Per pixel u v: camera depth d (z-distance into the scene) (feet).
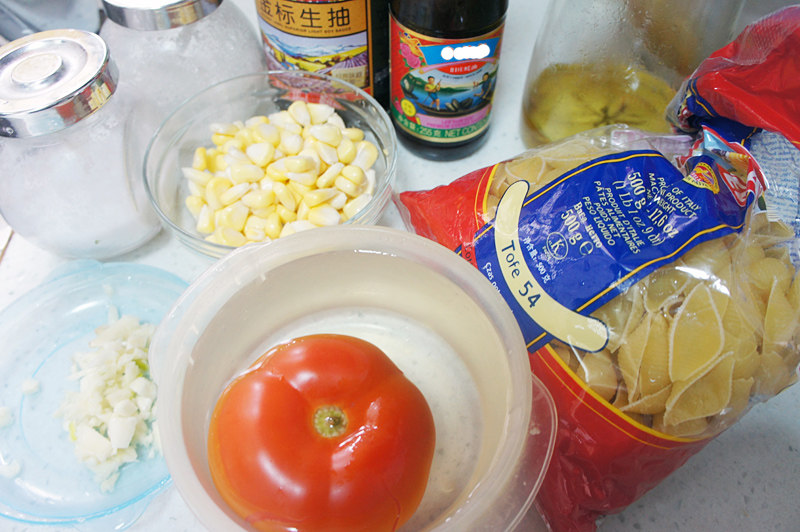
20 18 2.59
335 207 2.14
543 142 2.24
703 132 1.65
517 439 1.30
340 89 2.36
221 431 1.38
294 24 2.12
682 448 1.55
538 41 2.35
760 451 1.82
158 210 2.01
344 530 1.32
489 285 1.49
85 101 1.78
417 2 1.87
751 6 2.48
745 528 1.70
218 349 1.60
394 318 1.81
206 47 2.36
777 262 1.51
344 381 1.41
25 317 2.13
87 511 1.75
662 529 1.70
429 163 2.42
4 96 1.73
